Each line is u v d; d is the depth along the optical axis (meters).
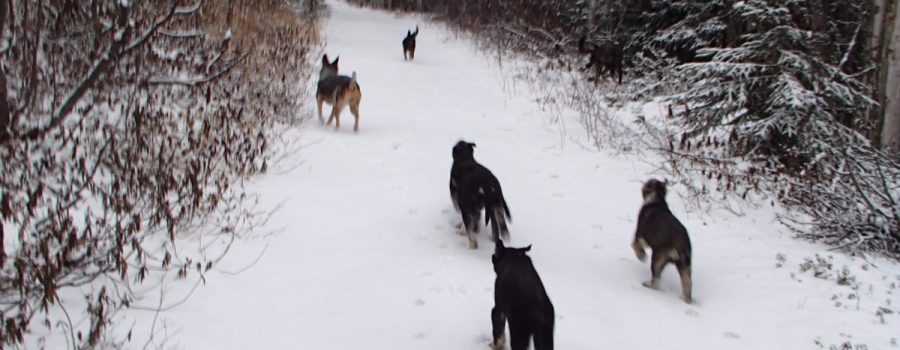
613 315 5.66
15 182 5.99
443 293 5.70
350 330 5.00
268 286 5.54
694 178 9.62
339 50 20.33
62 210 5.24
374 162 9.43
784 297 6.25
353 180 8.61
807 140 9.15
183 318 4.80
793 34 9.90
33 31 7.29
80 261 5.02
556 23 24.31
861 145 9.05
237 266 5.80
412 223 7.33
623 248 7.31
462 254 6.62
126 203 5.73
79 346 3.97
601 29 22.14
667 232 6.18
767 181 9.27
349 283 5.77
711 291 6.39
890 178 8.07
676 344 5.29
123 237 5.33
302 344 4.73
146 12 9.07
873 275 6.76
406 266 6.20
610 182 9.52
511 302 4.48
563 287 6.09
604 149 11.16
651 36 19.36
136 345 4.33
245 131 9.03
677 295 6.29
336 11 34.88
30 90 6.38
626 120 13.23
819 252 7.32
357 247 6.57
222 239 6.26
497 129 12.30
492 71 18.47
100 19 8.16
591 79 17.42
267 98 10.64
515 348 4.38
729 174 9.27
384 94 14.56
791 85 9.22
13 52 6.84
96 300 4.78
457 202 7.30
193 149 7.52
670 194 8.98
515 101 14.72
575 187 9.27
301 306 5.29
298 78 12.59
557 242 7.30
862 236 7.31
